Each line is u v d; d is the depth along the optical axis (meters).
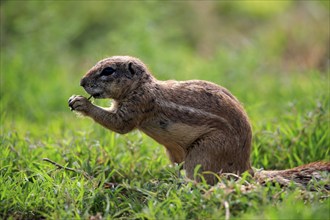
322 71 40.44
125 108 19.67
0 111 27.59
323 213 15.02
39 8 41.88
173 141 19.56
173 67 36.03
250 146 19.48
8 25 43.31
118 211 17.02
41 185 17.92
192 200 16.02
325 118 22.92
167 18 45.72
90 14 44.62
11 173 19.33
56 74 34.91
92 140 21.98
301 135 22.23
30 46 37.78
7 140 21.92
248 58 37.22
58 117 29.02
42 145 22.36
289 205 15.59
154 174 20.44
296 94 30.33
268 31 44.88
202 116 19.08
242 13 48.69
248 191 16.11
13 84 32.06
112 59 20.02
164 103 19.42
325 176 17.30
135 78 19.69
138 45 36.44
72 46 42.84
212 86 19.70
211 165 18.91
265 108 29.56
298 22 45.25
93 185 18.02
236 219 15.00
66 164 19.30
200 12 47.91
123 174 20.56
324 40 42.69
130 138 22.61
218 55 38.16
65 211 16.28
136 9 42.12
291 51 42.56
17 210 17.14
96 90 19.81
